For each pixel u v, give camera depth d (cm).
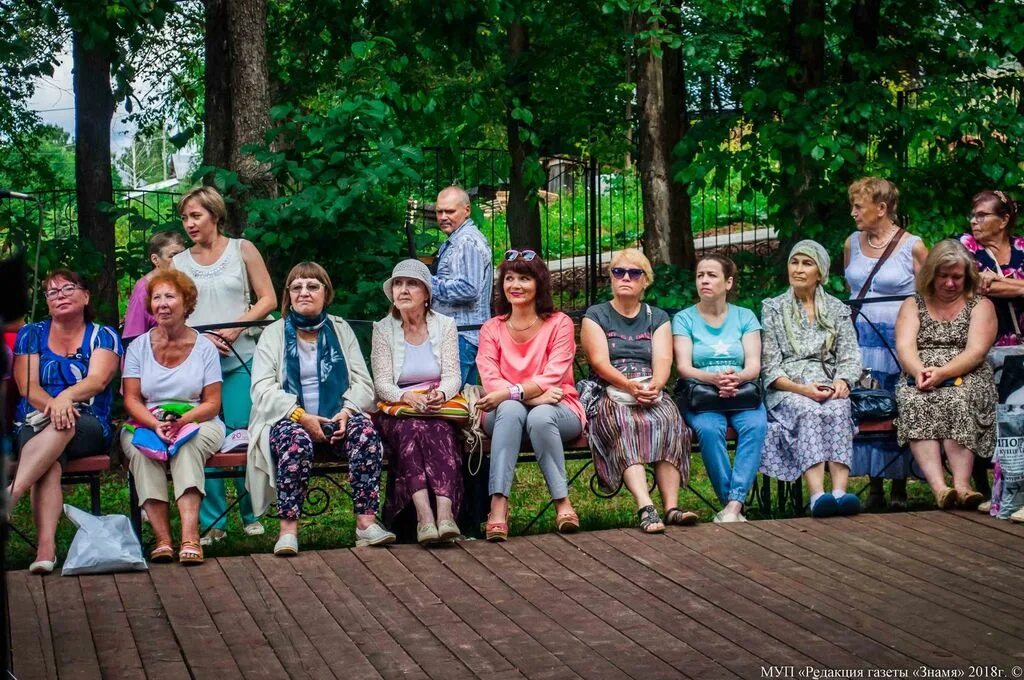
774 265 1067
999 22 1033
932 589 562
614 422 678
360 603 551
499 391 662
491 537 646
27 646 500
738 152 1041
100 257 1002
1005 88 1096
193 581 583
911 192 1045
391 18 1109
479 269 734
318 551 630
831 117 1002
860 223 770
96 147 1044
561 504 668
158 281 642
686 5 1328
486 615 534
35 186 1309
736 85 1320
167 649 497
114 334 654
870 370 763
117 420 959
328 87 1264
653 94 1180
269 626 522
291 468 628
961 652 482
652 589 566
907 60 1143
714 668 468
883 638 499
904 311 727
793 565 600
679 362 705
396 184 904
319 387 655
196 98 1448
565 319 686
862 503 785
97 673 471
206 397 648
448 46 1129
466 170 1307
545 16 1323
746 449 690
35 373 633
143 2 988
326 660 484
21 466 609
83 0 949
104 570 596
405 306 668
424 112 1148
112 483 920
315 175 914
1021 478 674
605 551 626
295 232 906
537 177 1231
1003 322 732
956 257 706
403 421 657
